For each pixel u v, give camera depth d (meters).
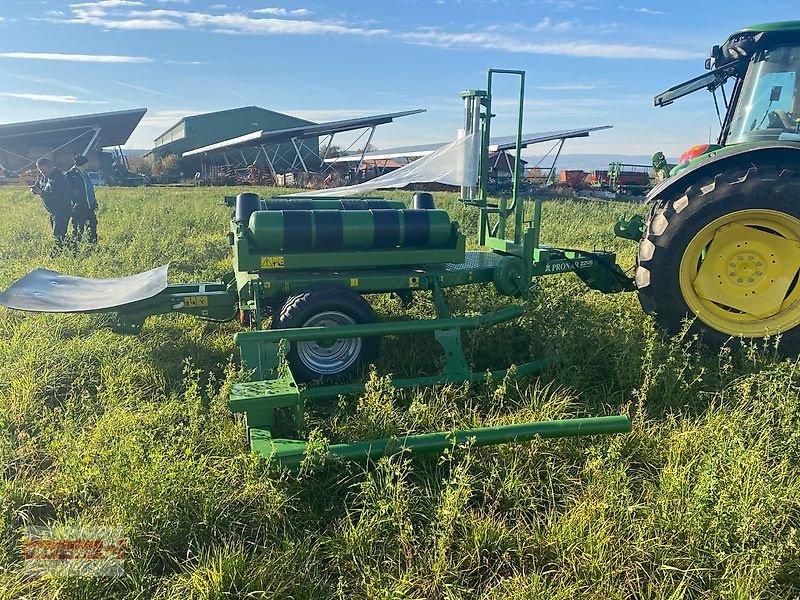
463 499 2.54
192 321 5.26
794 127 4.69
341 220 4.23
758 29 4.66
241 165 39.00
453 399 3.60
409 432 3.09
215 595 2.19
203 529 2.53
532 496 2.78
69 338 4.74
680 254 4.37
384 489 2.59
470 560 2.41
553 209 14.99
